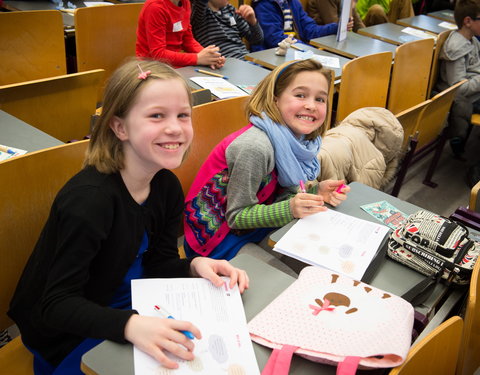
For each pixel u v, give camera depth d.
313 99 1.53
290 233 1.25
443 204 3.01
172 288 0.97
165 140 0.97
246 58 2.90
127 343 0.83
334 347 0.83
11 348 1.16
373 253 1.19
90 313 0.88
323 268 1.10
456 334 0.86
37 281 1.03
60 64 2.53
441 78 3.58
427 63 3.23
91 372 0.78
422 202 3.00
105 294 1.09
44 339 1.08
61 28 2.45
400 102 3.12
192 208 1.57
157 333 0.81
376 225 1.31
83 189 0.97
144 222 1.09
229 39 3.24
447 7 5.68
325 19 4.22
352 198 1.50
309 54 3.01
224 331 0.87
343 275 1.07
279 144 1.52
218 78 2.45
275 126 1.52
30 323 1.06
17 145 1.46
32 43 2.36
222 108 1.78
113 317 0.85
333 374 0.82
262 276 1.06
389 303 0.95
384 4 4.81
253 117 1.56
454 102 3.14
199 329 0.87
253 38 3.53
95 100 1.93
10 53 2.30
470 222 1.46
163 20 2.59
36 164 1.15
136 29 2.86
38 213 1.19
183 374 0.77
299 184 1.55
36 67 2.43
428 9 5.78
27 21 2.29
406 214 1.43
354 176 1.96
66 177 1.23
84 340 1.06
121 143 1.03
